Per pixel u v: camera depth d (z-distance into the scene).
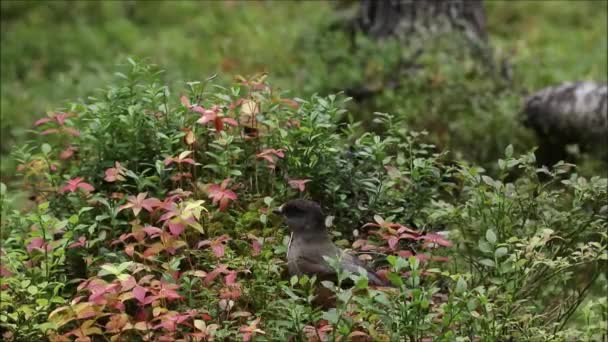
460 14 21.56
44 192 11.09
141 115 10.68
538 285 10.17
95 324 9.16
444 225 10.99
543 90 19.02
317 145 10.44
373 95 19.81
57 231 9.54
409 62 20.50
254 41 25.55
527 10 28.78
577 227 10.65
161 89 10.71
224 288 9.11
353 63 20.78
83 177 10.77
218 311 9.12
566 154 18.69
